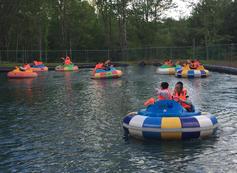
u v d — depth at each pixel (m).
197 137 11.34
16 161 10.09
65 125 13.93
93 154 10.47
